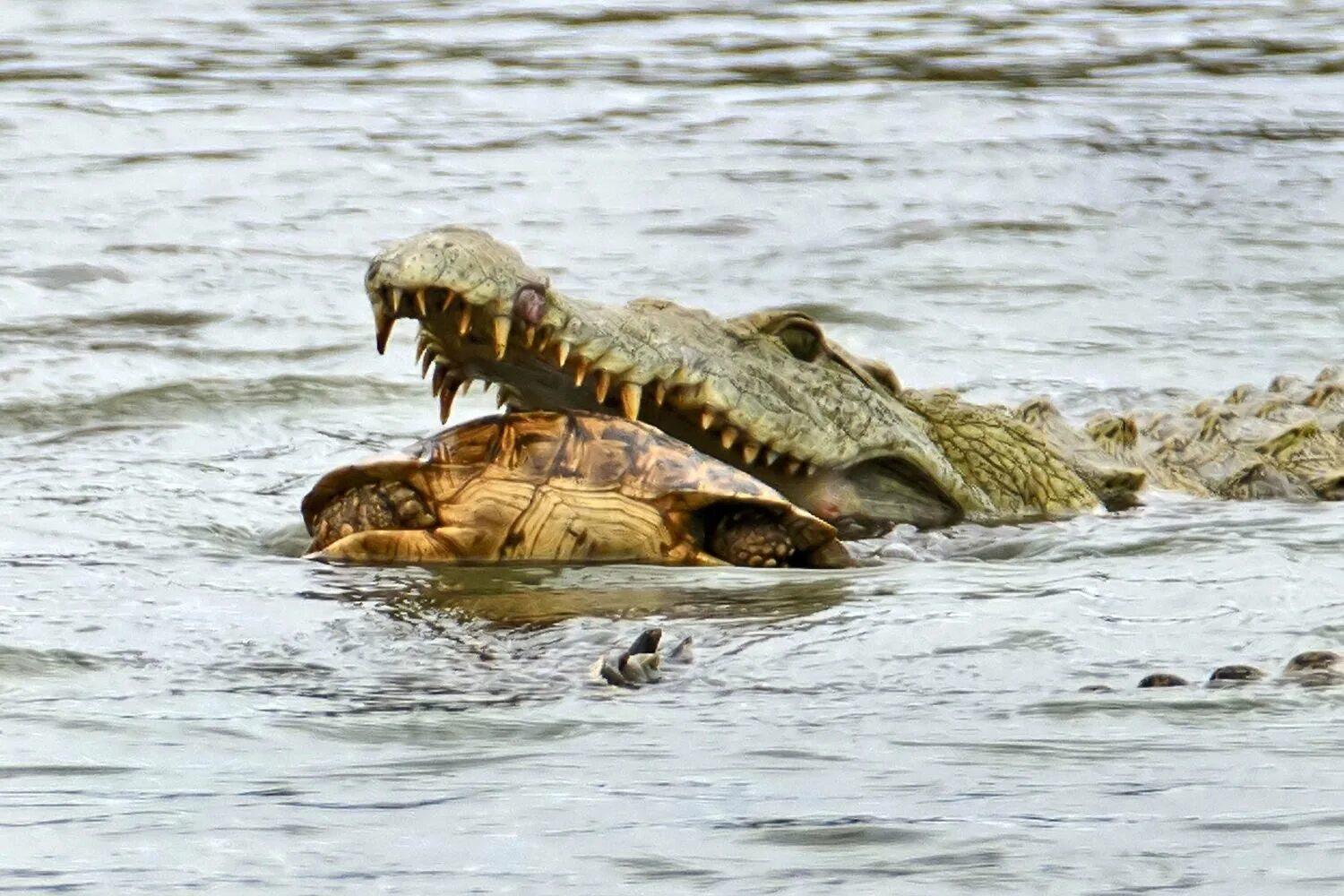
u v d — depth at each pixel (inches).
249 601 1171.3
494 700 984.3
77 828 805.9
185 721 946.1
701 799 836.0
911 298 2356.1
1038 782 853.8
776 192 2930.6
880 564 1301.7
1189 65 4089.6
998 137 3334.2
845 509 1459.2
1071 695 984.3
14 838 795.4
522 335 1320.1
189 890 743.1
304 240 2608.3
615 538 1277.1
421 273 1259.2
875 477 1482.5
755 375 1412.4
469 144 3275.1
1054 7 4933.6
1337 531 1389.0
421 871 760.3
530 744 914.7
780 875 754.8
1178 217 2800.2
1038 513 1509.6
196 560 1285.7
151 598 1179.3
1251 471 1611.7
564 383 1391.5
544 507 1280.8
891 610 1141.1
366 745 912.3
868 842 785.6
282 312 2242.9
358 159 3139.8
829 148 3255.4
